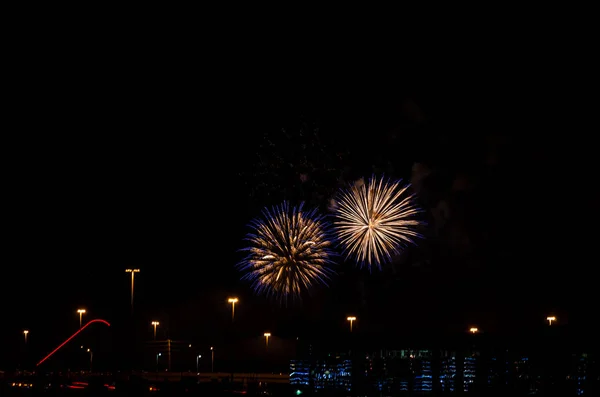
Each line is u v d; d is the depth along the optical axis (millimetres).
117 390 53531
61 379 69250
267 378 75188
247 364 106688
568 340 34344
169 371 103812
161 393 48969
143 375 83312
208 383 49062
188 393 47406
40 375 77438
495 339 36125
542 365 34469
